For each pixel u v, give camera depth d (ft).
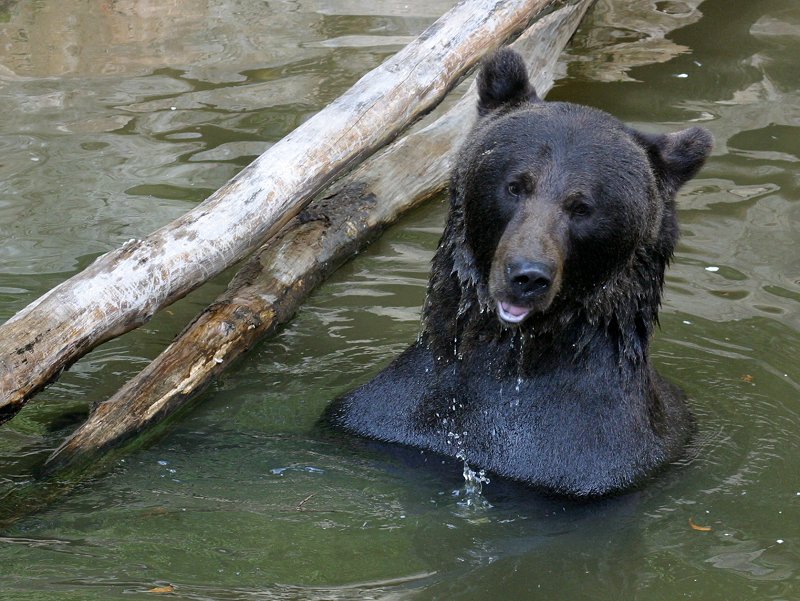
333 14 71.61
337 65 64.03
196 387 36.83
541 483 32.35
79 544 28.91
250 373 38.70
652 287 32.53
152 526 29.91
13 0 72.79
